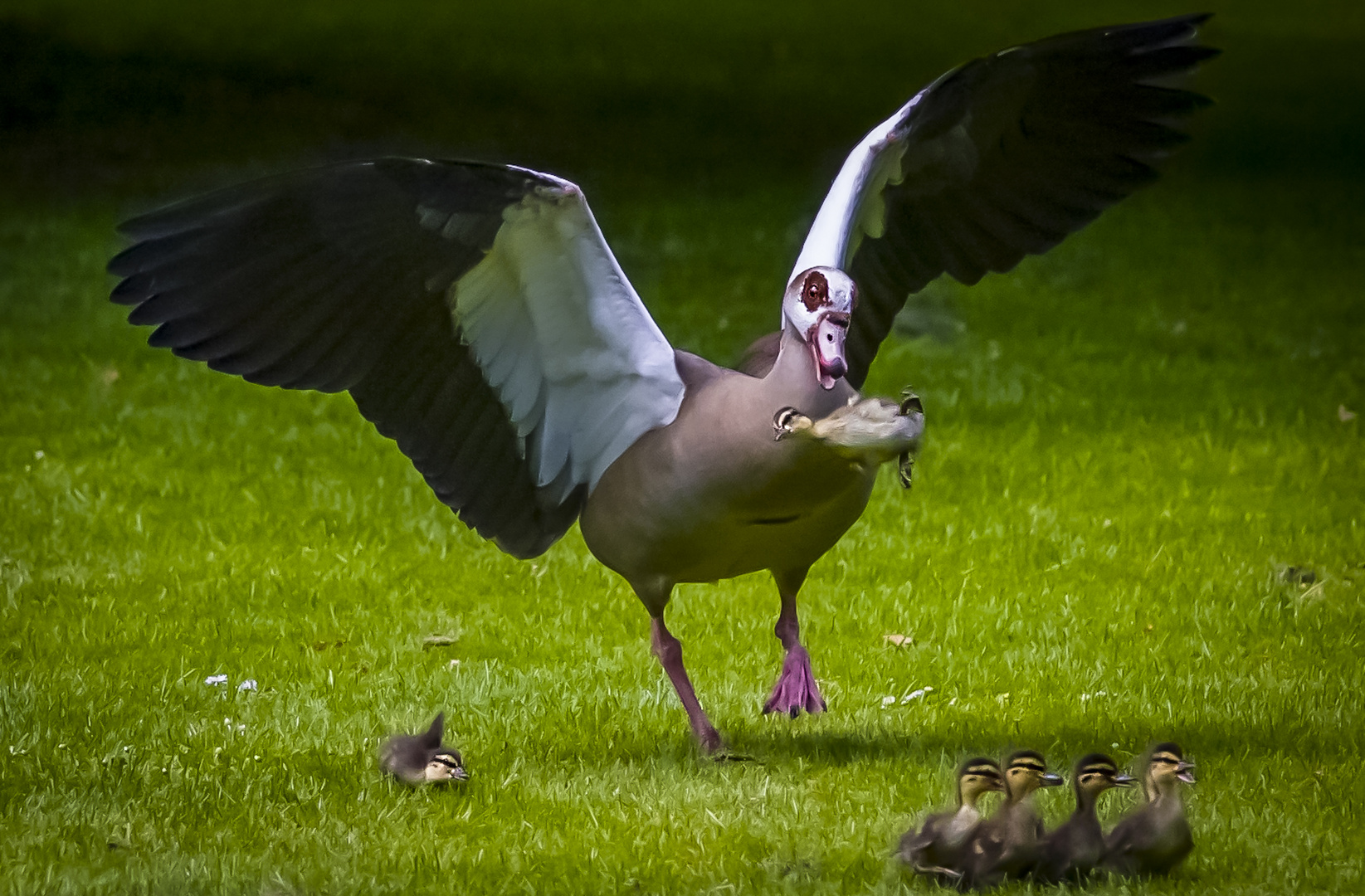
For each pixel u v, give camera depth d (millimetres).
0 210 29000
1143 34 10266
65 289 24703
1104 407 20062
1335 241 28422
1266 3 52375
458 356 9883
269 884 8117
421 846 8719
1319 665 11898
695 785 9578
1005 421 19547
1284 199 31578
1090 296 25250
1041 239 11156
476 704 11430
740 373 9719
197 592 13977
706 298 25203
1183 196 31953
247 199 9250
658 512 9602
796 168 33500
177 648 12656
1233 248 28031
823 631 13156
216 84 36719
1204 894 7863
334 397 20438
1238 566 14359
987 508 16312
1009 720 10906
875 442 8695
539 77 39250
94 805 9250
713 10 47719
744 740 10664
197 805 9305
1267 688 11383
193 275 9445
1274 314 24219
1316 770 9664
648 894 8070
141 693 11508
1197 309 24516
